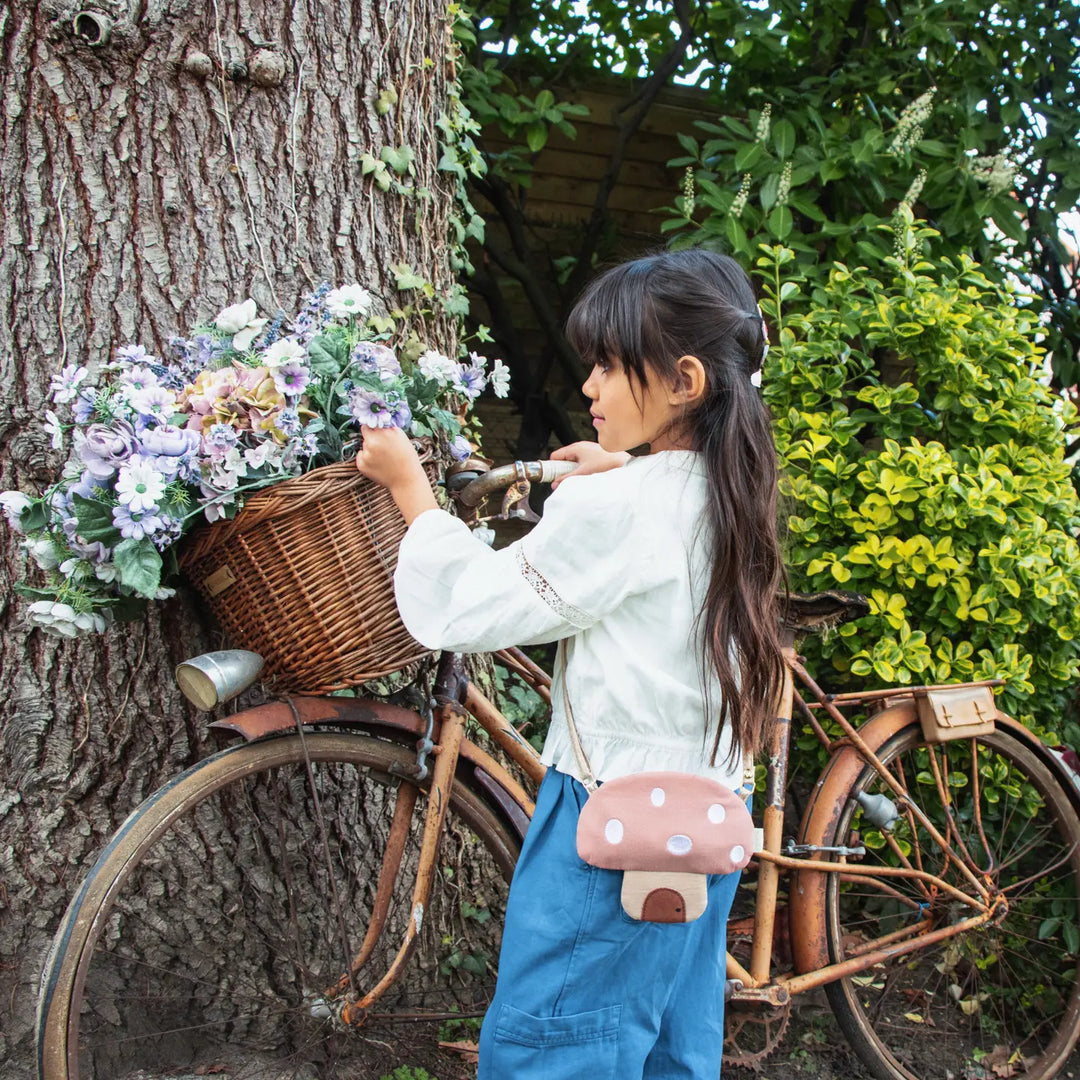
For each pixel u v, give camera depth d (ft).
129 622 5.28
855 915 7.67
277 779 5.75
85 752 5.39
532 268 12.64
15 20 4.97
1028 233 11.17
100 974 5.54
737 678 3.97
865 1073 6.41
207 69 5.19
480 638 3.89
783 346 7.57
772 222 9.36
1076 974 6.68
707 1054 4.26
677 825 3.75
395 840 5.37
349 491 4.29
